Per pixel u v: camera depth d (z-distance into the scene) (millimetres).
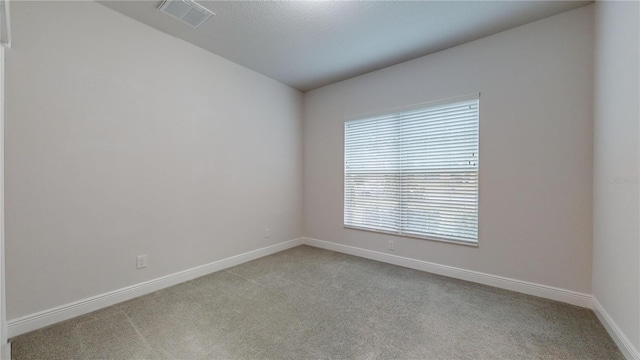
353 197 3701
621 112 1637
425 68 3016
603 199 1911
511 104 2484
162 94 2557
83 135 2078
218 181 3061
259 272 3004
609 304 1802
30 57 1837
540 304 2221
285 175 3957
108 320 1988
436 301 2297
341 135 3809
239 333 1826
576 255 2207
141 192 2416
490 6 2166
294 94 4105
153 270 2502
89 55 2102
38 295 1884
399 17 2318
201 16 2316
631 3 1517
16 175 1792
